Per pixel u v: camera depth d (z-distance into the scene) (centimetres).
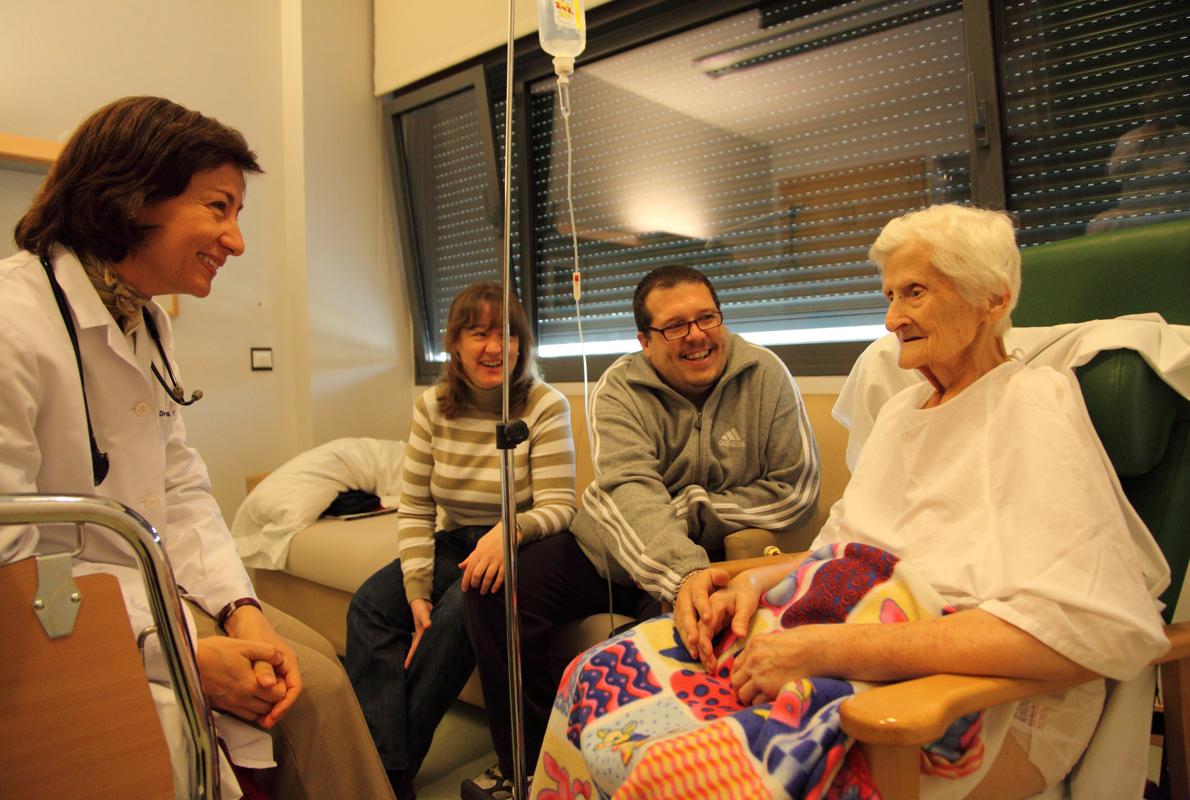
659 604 167
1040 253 144
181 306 327
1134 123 209
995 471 108
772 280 278
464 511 201
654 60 303
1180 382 111
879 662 94
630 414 180
